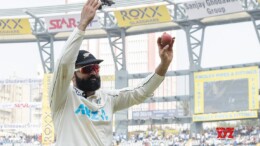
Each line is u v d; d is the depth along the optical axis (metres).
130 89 6.12
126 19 41.53
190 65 41.25
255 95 38.06
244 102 38.50
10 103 45.66
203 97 40.28
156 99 43.12
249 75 38.53
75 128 5.62
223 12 37.94
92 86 5.79
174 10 40.75
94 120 5.71
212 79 40.03
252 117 38.03
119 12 41.56
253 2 37.94
